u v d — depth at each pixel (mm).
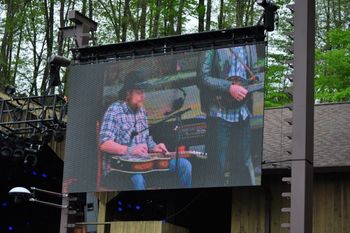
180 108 16000
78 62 17562
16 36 31297
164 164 15898
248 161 14961
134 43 16828
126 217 18469
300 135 14109
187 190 18875
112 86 16953
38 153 19922
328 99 23812
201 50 16031
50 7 30906
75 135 17109
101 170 16609
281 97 27094
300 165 13945
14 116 18469
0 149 18422
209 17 29562
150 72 16562
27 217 23234
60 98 18188
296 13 14758
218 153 15320
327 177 15953
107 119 16828
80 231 17594
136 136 16391
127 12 29234
